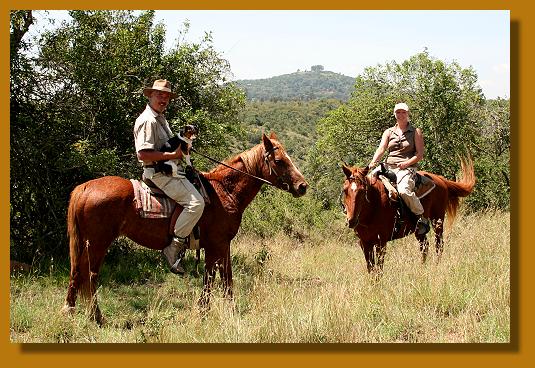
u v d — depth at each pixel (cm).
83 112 1051
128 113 1067
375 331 610
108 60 1046
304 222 1778
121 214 672
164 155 666
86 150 1009
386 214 829
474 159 2009
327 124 2331
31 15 988
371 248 848
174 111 1178
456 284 720
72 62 1026
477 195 1892
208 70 1286
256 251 1197
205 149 1252
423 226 886
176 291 882
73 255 670
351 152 2255
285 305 669
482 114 2284
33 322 657
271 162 739
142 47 1098
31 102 1016
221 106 1314
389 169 877
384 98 2169
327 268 1017
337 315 624
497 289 684
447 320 652
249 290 804
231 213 726
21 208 1022
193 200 677
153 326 618
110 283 901
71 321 638
